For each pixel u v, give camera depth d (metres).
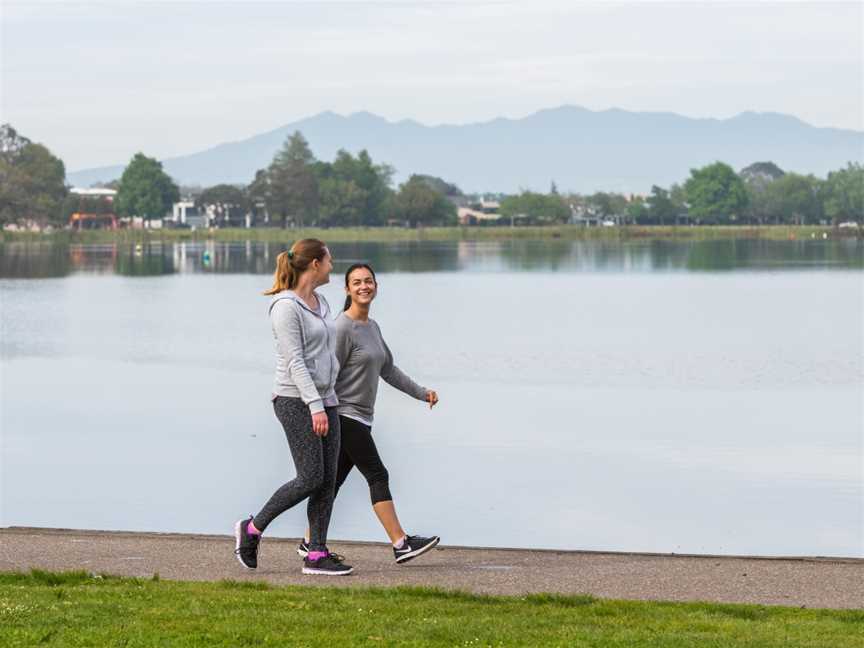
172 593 10.43
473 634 9.18
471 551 12.72
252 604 10.05
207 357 45.06
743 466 22.53
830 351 47.75
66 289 91.12
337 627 9.36
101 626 9.28
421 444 25.14
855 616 9.93
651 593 10.86
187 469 22.08
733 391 35.56
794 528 17.41
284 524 17.53
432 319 64.44
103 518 18.11
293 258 11.65
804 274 108.50
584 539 16.72
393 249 185.38
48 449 24.38
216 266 130.62
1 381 37.22
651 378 38.97
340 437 12.11
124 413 29.83
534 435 26.38
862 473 21.66
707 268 121.12
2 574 11.16
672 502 19.19
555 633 9.24
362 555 12.48
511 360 44.81
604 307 72.81
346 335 12.21
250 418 28.95
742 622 9.66
